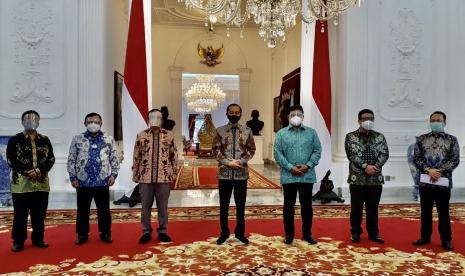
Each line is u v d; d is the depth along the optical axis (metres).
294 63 13.71
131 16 6.90
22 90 7.32
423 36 8.20
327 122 7.25
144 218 4.61
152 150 4.56
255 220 5.71
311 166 4.46
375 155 4.62
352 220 4.66
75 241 4.52
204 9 7.12
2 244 4.44
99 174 4.50
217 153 4.47
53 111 7.38
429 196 4.45
